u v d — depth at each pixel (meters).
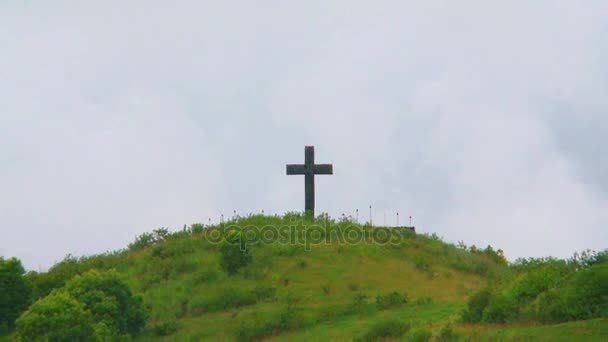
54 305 91.06
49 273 123.00
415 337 80.50
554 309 77.31
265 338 97.75
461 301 105.44
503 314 81.38
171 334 103.06
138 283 122.94
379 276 119.25
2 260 110.62
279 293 113.25
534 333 73.06
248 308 109.38
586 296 76.25
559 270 84.38
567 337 70.12
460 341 76.12
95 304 98.69
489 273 123.56
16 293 109.31
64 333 88.88
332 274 119.31
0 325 107.00
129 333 101.50
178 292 117.19
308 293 112.62
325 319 101.69
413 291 113.00
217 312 110.00
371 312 102.19
